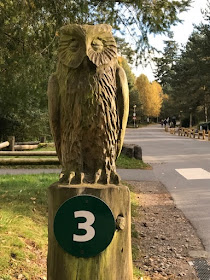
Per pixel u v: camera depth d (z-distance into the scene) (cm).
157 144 2117
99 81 241
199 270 376
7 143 991
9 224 403
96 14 870
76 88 242
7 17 787
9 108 1422
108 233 209
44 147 1288
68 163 253
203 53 2706
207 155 1455
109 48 244
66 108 248
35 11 796
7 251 339
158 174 976
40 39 830
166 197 695
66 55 244
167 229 503
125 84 252
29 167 1082
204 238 468
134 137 2977
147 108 6444
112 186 219
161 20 834
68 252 209
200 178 902
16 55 849
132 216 558
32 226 423
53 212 217
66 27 245
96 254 209
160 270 374
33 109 1703
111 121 250
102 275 211
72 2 789
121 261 217
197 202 652
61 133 260
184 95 3806
